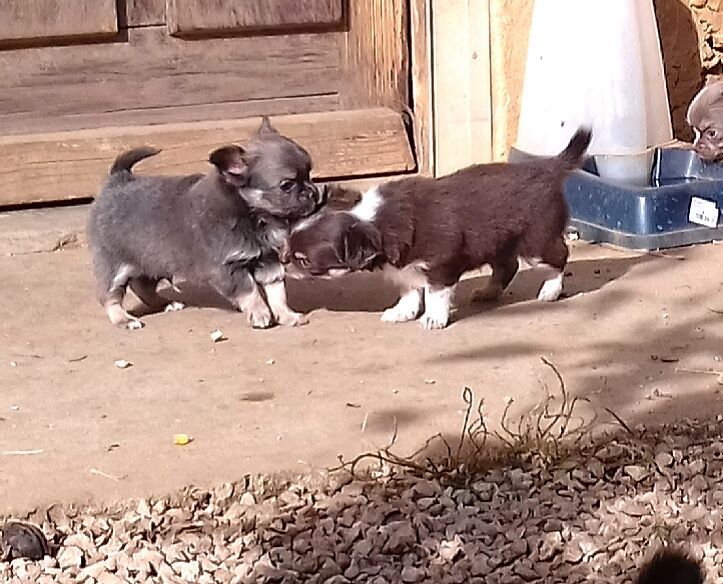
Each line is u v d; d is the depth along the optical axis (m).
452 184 2.17
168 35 2.67
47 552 1.74
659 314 2.20
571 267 2.38
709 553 1.73
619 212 2.46
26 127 2.63
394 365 2.07
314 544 1.75
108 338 2.17
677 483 1.83
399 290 2.30
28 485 1.82
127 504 1.80
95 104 2.66
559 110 2.56
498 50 2.65
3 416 1.96
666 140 2.63
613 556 1.73
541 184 2.21
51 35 2.62
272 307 2.21
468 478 1.84
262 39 2.71
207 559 1.73
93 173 2.59
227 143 2.63
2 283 2.35
